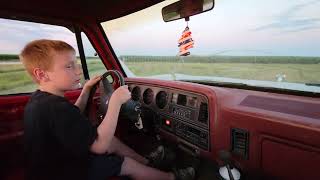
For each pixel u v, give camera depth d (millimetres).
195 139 1601
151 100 1994
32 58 1042
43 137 1001
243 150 1281
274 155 1139
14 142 1749
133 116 1605
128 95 1192
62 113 980
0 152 1665
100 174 1232
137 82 2146
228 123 1339
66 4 1963
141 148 2305
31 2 1830
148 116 2018
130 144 2297
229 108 1332
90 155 1229
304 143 1006
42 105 1004
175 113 1744
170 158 1858
